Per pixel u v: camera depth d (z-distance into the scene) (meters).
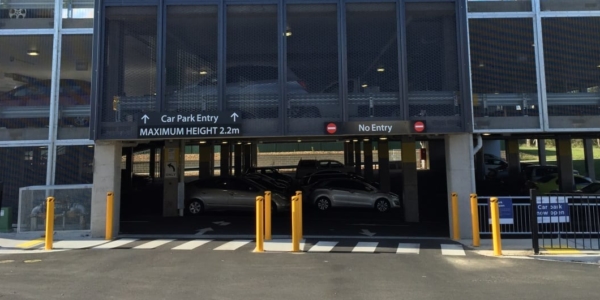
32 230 11.45
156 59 11.36
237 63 11.41
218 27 11.38
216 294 6.12
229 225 13.78
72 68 12.12
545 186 19.86
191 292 6.22
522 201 14.98
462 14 11.36
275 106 11.28
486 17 11.55
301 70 11.39
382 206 17.53
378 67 11.40
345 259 8.69
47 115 12.00
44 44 12.19
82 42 12.20
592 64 11.52
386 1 11.41
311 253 9.33
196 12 11.48
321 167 30.22
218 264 8.18
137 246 10.20
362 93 11.33
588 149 26.00
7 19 12.24
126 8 11.48
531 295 6.11
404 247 10.07
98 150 11.67
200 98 11.32
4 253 9.38
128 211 17.81
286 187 20.64
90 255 9.09
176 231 12.66
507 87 11.48
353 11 11.45
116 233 11.80
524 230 11.30
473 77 11.48
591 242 9.80
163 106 11.23
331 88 11.33
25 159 11.91
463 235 11.27
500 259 8.69
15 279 7.01
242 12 11.48
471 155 11.30
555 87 11.48
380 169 20.08
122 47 11.48
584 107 11.42
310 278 7.08
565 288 6.48
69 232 11.53
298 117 11.23
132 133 11.22
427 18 11.51
